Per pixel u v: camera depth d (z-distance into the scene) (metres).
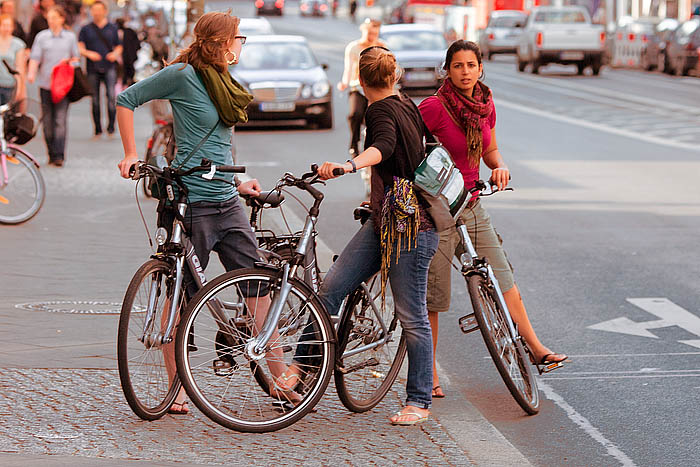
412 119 14.97
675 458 14.66
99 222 31.00
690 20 102.00
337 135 56.38
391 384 16.14
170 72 14.63
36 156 45.41
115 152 47.09
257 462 13.41
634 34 112.44
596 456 14.74
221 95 14.70
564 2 144.12
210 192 14.89
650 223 32.41
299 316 14.90
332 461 13.56
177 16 75.31
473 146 15.97
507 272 16.97
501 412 16.61
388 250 14.89
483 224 16.77
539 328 21.23
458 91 15.95
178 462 13.27
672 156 48.44
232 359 14.72
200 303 14.34
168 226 15.16
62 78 41.38
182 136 14.87
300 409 14.88
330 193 37.75
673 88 87.25
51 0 56.00
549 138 54.94
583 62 101.12
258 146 51.47
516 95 79.88
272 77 58.38
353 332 15.55
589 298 23.55
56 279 23.84
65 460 13.07
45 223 30.77
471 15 129.12
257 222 17.34
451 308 23.02
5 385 16.23
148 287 14.61
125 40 58.28
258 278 14.69
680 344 20.16
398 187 14.80
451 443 14.34
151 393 14.85
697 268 26.41
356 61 39.16
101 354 18.02
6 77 36.19
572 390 17.61
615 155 48.66
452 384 17.78
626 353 19.61
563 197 37.22
